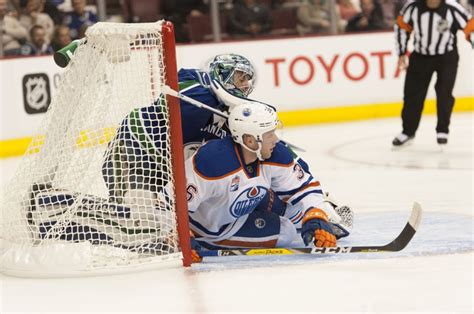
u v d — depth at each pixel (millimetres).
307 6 27469
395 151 20500
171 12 26391
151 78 10086
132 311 8461
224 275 9641
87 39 10133
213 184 9961
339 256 10273
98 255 9914
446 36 20109
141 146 10203
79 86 10266
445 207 13445
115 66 10211
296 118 26656
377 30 27812
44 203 10258
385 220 12539
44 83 23266
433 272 9383
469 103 27781
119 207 10180
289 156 10297
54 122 10406
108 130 10266
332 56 26984
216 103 10648
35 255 10062
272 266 9945
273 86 26422
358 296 8602
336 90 27031
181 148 9914
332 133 24375
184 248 10078
